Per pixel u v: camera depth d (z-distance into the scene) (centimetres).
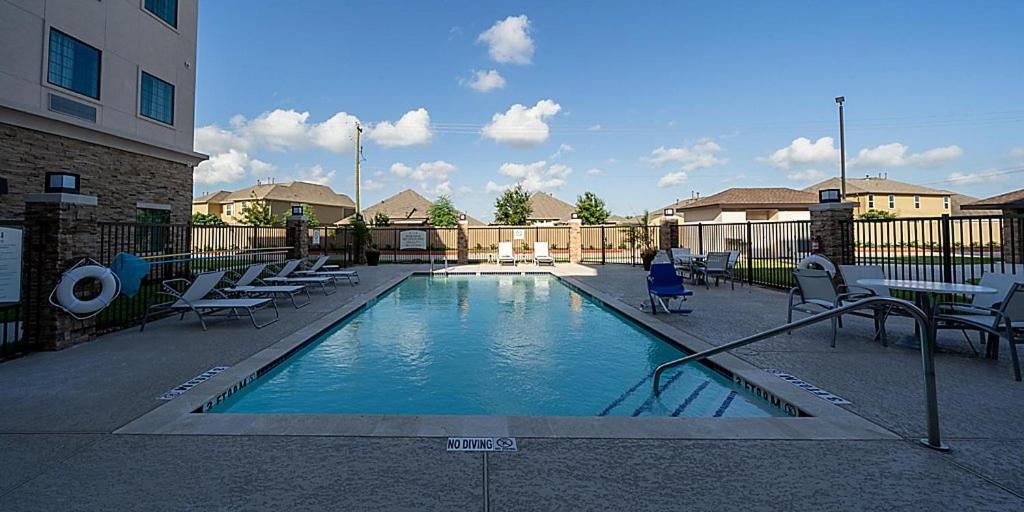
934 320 556
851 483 258
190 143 1542
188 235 1362
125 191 1298
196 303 739
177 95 1488
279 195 4753
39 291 584
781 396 405
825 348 579
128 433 327
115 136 1240
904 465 278
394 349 679
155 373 481
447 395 489
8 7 1012
